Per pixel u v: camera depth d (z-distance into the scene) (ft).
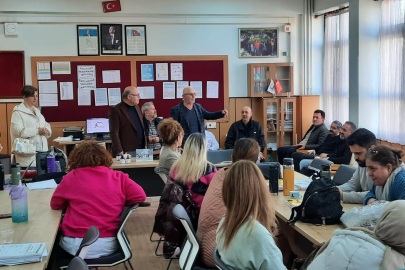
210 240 8.84
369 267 5.67
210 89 26.50
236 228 6.49
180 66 25.99
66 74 24.76
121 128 18.31
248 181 6.56
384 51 22.12
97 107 25.22
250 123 23.54
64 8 24.16
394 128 21.27
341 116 25.45
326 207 8.60
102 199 9.36
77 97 24.95
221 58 26.48
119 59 25.23
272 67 26.55
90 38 24.82
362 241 5.88
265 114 26.53
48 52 24.56
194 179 11.35
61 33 24.62
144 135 18.76
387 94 21.94
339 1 24.13
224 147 25.89
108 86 25.25
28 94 17.17
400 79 20.84
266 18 26.81
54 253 10.04
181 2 25.39
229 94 26.89
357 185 11.05
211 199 9.11
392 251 5.67
